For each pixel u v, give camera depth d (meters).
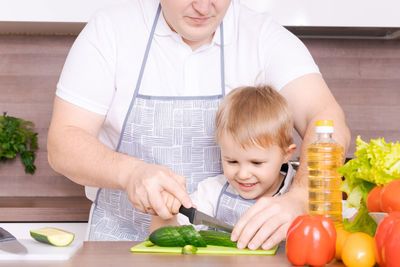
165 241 0.94
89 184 1.20
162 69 1.38
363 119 2.67
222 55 1.38
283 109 1.27
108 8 1.43
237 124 1.25
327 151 0.99
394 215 0.74
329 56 2.66
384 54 2.67
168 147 1.41
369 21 2.24
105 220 1.50
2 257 0.87
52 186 2.70
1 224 2.14
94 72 1.32
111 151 1.18
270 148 1.27
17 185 2.69
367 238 0.78
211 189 1.40
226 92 1.40
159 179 1.03
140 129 1.41
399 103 2.66
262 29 1.38
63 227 2.15
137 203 1.07
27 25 2.40
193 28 1.20
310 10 2.23
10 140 2.62
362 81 2.67
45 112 2.70
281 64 1.33
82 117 1.31
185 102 1.39
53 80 2.70
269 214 0.95
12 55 2.69
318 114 1.24
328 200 0.98
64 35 2.69
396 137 2.65
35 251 0.89
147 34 1.38
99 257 0.88
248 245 0.93
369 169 0.85
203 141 1.41
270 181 1.31
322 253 0.78
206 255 0.89
